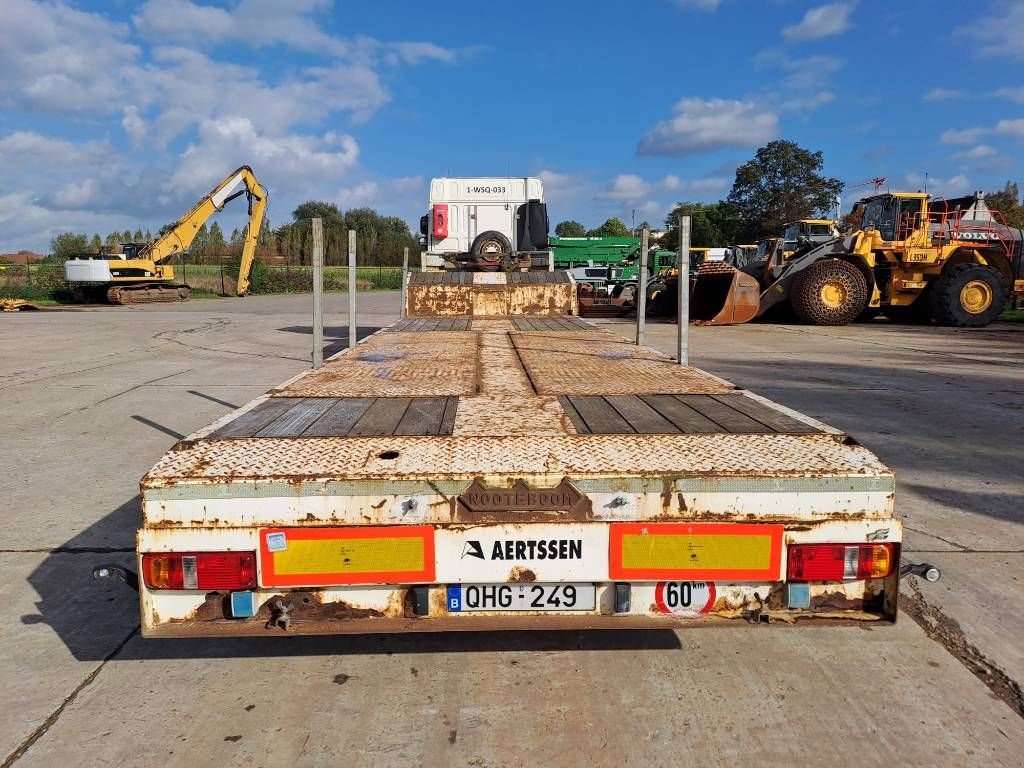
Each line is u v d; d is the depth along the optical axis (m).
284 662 2.74
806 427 2.51
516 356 4.34
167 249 30.55
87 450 5.75
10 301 25.02
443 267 10.93
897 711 2.41
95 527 4.09
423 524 2.11
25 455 5.59
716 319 15.99
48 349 12.62
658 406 2.86
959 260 16.62
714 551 2.13
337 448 2.27
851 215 18.22
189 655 2.79
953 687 2.56
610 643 2.88
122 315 22.09
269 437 2.38
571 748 2.21
